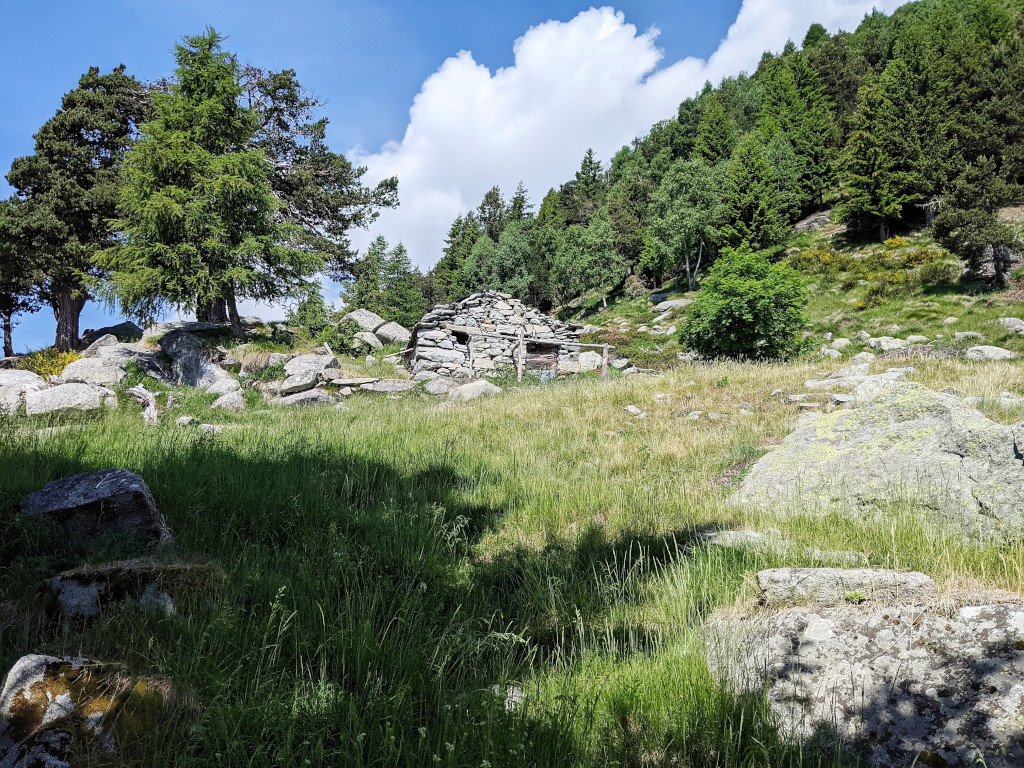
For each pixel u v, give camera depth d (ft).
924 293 97.40
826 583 11.48
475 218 275.80
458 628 11.91
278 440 29.01
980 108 136.56
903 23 251.80
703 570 14.42
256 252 75.41
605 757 8.32
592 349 95.55
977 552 13.44
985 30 187.42
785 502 19.63
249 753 7.77
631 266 184.44
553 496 22.49
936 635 9.80
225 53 77.97
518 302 90.74
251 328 97.14
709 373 49.47
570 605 13.70
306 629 11.10
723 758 8.38
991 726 8.29
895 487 18.26
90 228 98.07
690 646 10.93
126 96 102.99
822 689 9.66
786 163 163.63
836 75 226.79
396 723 8.54
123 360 65.41
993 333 73.51
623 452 29.84
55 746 7.13
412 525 18.02
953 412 19.69
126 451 22.76
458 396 56.70
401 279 186.50
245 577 12.44
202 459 22.31
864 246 131.54
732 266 67.26
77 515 13.30
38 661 7.84
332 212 103.86
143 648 9.52
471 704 9.18
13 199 94.63
